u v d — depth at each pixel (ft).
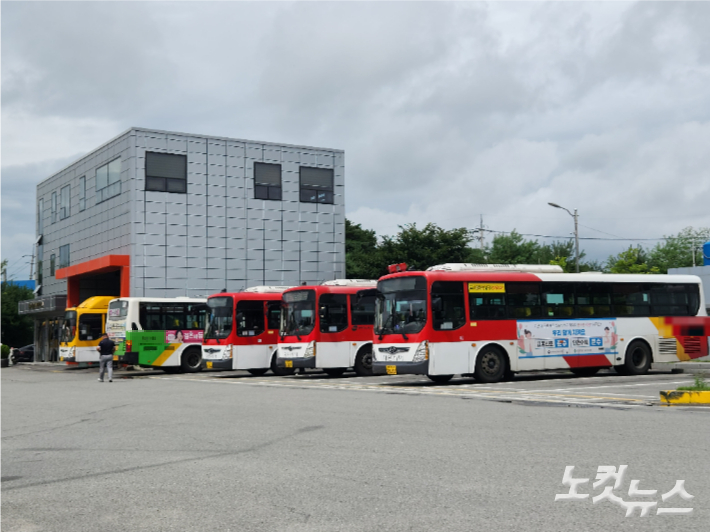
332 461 27.14
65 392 71.67
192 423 40.57
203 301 110.32
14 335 239.50
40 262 175.63
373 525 18.30
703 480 22.59
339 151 150.41
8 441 36.50
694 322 78.84
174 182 133.49
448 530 17.71
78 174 153.48
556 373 82.43
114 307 107.45
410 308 66.54
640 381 65.36
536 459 26.40
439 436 32.58
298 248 144.56
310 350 82.02
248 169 140.26
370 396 54.75
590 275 74.02
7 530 19.02
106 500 22.06
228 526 18.60
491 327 67.62
